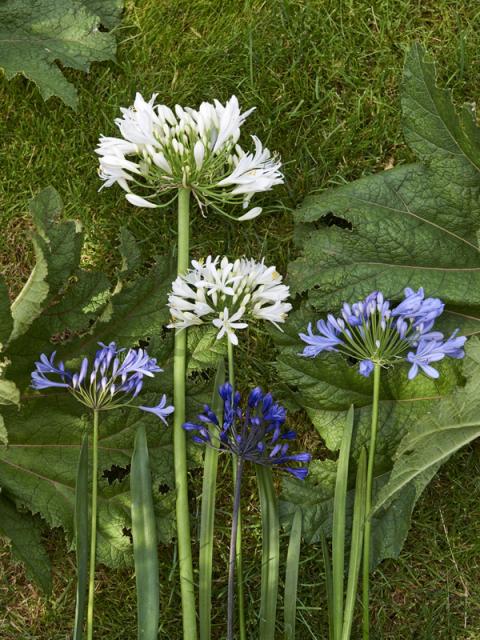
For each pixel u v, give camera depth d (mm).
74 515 1334
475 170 1350
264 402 1269
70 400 1348
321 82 1474
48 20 1457
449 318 1370
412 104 1350
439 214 1361
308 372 1338
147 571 1282
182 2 1488
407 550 1396
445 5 1475
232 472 1415
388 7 1477
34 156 1470
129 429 1350
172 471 1349
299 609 1384
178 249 1342
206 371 1420
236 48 1477
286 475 1407
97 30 1459
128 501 1343
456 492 1398
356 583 1268
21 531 1338
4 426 1288
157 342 1357
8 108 1476
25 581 1402
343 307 1248
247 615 1392
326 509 1336
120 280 1345
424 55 1337
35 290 1292
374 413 1252
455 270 1356
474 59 1464
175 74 1477
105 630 1396
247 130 1466
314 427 1418
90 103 1471
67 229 1310
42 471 1338
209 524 1303
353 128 1458
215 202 1437
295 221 1370
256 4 1482
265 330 1427
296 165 1459
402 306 1240
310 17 1476
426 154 1357
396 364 1338
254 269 1292
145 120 1279
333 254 1357
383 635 1386
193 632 1303
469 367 1294
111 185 1395
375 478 1344
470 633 1381
